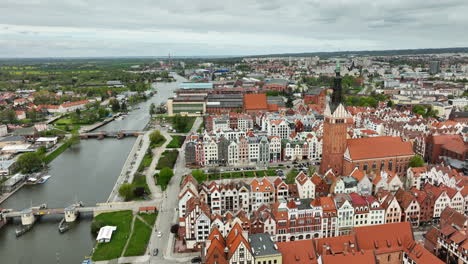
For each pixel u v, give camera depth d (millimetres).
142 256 141000
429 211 160125
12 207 195375
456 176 185375
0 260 145125
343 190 177625
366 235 123688
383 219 154000
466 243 116812
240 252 114438
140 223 166750
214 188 173000
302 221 145625
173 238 153500
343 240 121438
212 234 127250
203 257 123750
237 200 177250
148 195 199375
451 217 139000
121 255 141750
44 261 144000
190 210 145250
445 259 126188
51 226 174750
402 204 159125
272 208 153875
